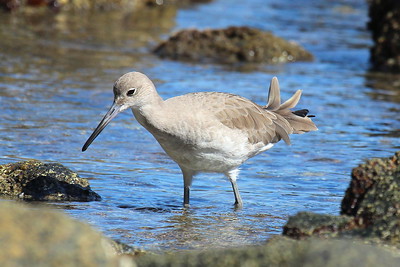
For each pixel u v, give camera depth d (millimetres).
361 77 22875
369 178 9930
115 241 9344
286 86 21109
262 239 10234
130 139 15766
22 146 14531
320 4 38719
